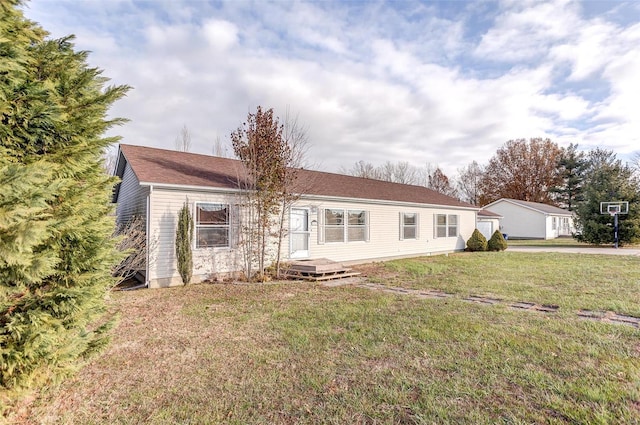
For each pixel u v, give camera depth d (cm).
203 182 959
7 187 209
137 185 1007
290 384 327
